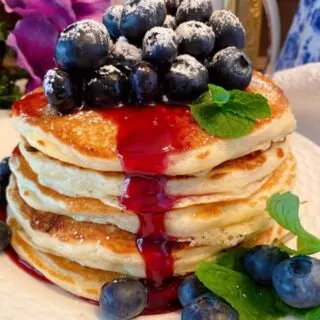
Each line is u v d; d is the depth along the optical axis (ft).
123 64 0.72
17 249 0.78
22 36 1.11
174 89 0.70
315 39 1.11
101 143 0.67
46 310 0.68
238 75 0.72
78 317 0.67
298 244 0.69
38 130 0.70
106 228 0.71
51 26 1.11
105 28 0.72
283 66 1.21
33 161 0.73
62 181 0.70
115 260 0.69
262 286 0.68
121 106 0.72
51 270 0.73
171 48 0.70
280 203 0.67
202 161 0.66
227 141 0.68
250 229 0.72
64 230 0.72
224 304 0.64
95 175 0.67
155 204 0.67
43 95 0.78
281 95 0.80
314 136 1.14
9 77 1.18
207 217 0.68
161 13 0.73
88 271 0.72
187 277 0.70
